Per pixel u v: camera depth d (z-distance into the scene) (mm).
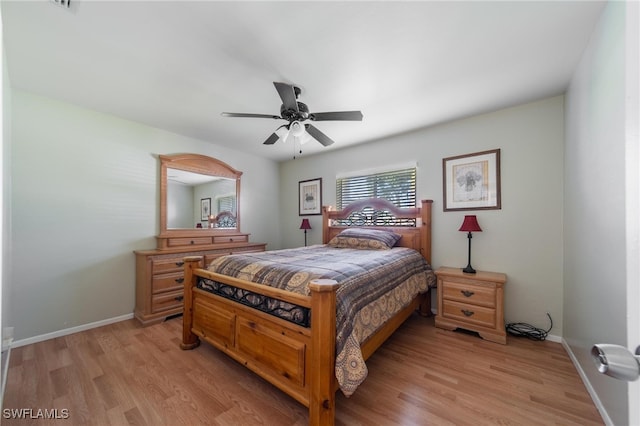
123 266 2932
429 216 3158
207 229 3717
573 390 1709
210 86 2258
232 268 2074
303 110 2160
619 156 1305
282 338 1557
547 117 2498
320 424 1337
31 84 2232
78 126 2645
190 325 2264
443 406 1565
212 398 1635
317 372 1357
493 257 2766
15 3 1376
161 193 3229
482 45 1735
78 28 1580
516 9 1444
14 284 2281
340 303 1504
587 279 1760
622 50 1258
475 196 2875
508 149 2693
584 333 1807
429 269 3045
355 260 2254
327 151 4227
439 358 2111
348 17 1500
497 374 1886
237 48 1771
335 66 1968
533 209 2562
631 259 690
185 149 3508
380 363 2035
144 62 1930
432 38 1671
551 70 2025
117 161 2904
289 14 1478
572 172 2135
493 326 2416
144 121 3021
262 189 4609
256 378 1840
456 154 3012
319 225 4398
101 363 2016
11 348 2205
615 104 1340
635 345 654
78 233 2637
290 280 1691
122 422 1440
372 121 3004
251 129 3277
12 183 2275
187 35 1648
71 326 2572
